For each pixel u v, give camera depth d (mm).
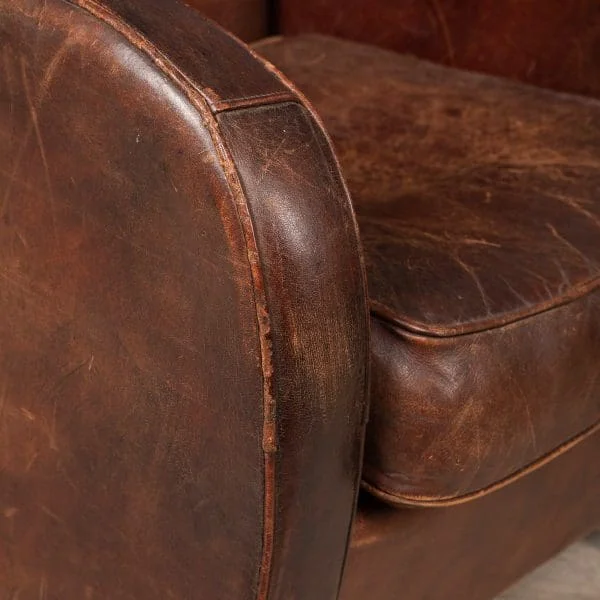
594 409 1152
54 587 1177
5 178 1003
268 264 837
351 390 915
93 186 923
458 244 1140
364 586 1114
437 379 1006
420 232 1162
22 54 924
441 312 1026
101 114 883
